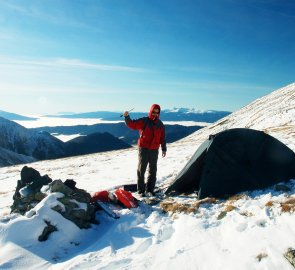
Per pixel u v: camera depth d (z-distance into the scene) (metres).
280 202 9.07
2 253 8.34
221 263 6.97
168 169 18.41
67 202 9.88
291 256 6.38
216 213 9.53
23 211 10.70
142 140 12.39
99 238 9.34
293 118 62.44
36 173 11.99
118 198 11.34
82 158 46.25
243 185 10.94
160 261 7.52
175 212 10.16
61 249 8.84
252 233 7.75
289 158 11.41
